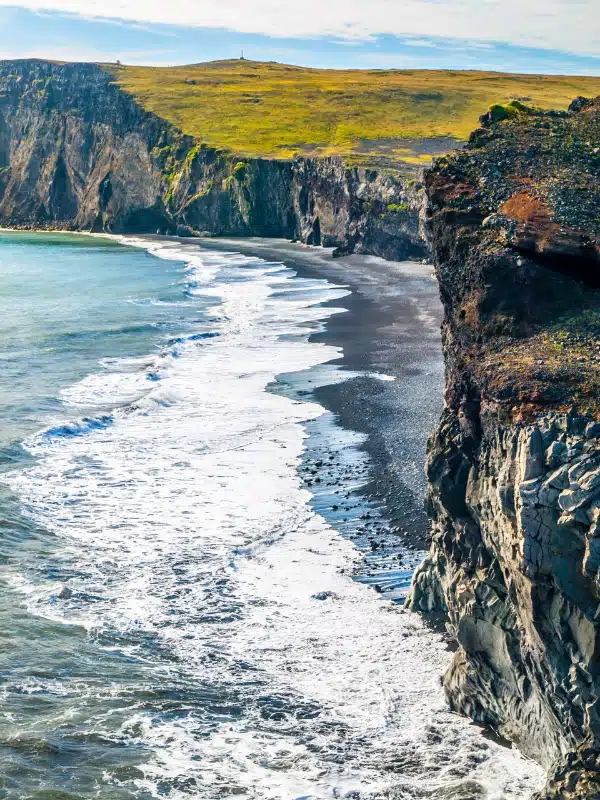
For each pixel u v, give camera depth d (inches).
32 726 762.2
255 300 2945.4
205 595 987.9
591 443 615.2
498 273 829.8
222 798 681.6
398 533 1131.9
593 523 570.3
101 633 913.5
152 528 1157.1
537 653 634.8
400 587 994.7
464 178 965.2
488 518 709.3
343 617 936.3
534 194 930.1
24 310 2738.7
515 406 689.0
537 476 620.4
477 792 674.8
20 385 1840.6
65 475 1334.9
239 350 2175.2
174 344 2236.7
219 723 774.5
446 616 916.0
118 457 1416.1
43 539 1122.0
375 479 1305.4
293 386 1825.8
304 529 1147.9
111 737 752.3
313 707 793.6
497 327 815.7
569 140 1063.6
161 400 1721.2
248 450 1441.9
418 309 2694.4
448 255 897.5
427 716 777.6
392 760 722.8
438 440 812.0
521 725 708.7
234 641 898.7
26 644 887.1
